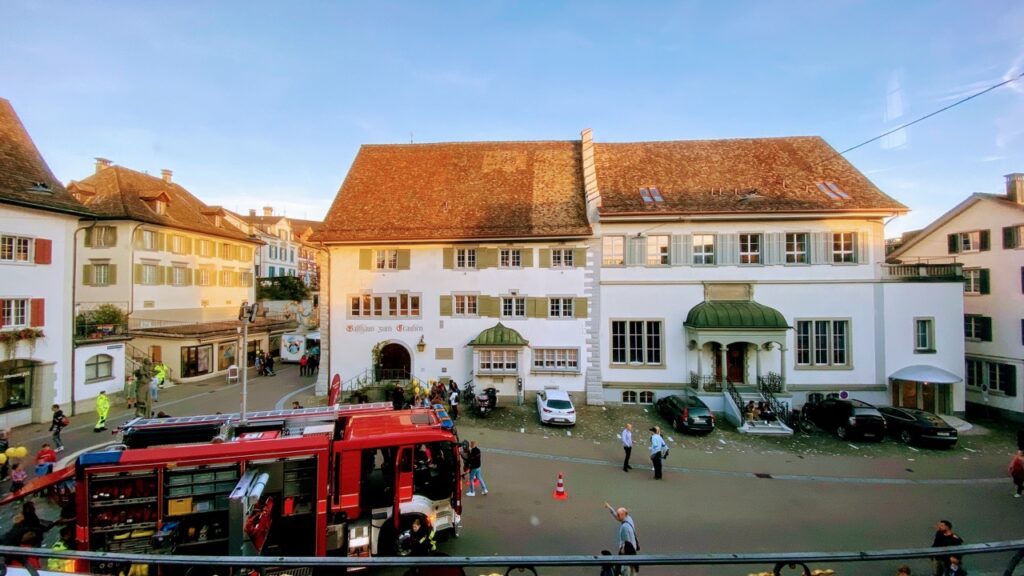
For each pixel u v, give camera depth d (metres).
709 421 21.28
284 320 45.03
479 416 23.48
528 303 26.28
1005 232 26.66
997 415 26.84
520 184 28.83
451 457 11.34
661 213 25.39
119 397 25.44
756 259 25.73
